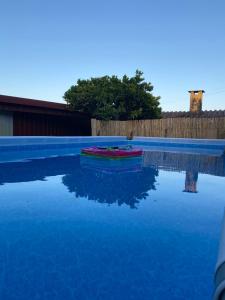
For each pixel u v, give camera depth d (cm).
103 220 368
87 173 720
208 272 239
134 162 944
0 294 204
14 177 662
